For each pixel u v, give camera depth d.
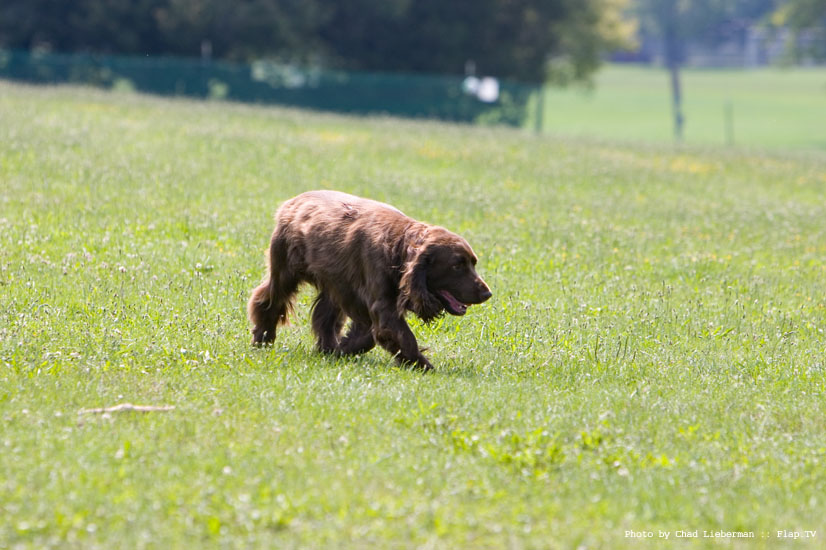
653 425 12.27
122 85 71.06
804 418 12.85
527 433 11.55
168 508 9.07
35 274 18.17
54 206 23.86
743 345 17.11
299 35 87.25
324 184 30.02
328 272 14.77
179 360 14.08
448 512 9.27
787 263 24.92
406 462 10.54
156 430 10.98
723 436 12.12
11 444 10.26
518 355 15.54
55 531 8.60
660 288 21.20
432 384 13.52
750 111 114.50
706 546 9.01
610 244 25.53
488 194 31.36
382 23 91.06
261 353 14.88
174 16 81.38
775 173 44.06
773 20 130.38
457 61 93.62
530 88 78.31
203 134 38.47
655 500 9.85
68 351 14.10
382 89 74.38
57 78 70.56
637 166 42.62
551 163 40.53
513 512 9.38
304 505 9.20
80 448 10.26
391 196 28.97
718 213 32.16
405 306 14.28
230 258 20.73
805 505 9.99
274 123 46.41
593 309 18.69
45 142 32.03
